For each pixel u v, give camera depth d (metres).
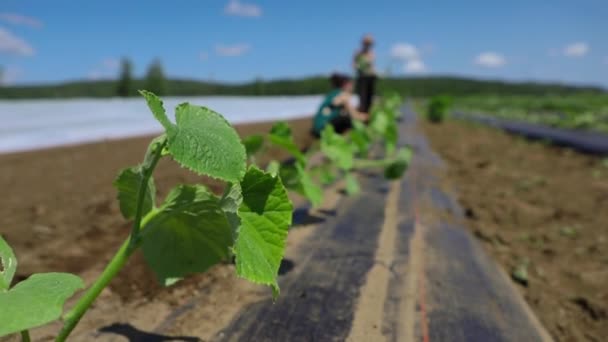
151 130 12.24
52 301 1.21
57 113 12.46
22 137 9.38
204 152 1.33
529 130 16.11
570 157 10.56
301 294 2.56
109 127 11.60
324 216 4.19
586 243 4.47
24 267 2.94
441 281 2.99
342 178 5.93
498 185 6.93
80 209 4.36
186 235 1.85
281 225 1.51
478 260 3.60
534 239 4.52
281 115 20.17
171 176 5.84
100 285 1.43
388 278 2.89
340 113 7.87
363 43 11.06
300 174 3.23
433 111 19.95
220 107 19.06
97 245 3.41
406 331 2.30
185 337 2.11
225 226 1.73
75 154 7.85
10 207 4.38
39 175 6.00
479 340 2.37
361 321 2.34
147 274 2.77
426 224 4.27
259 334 2.16
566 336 2.84
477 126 19.61
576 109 25.23
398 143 10.41
